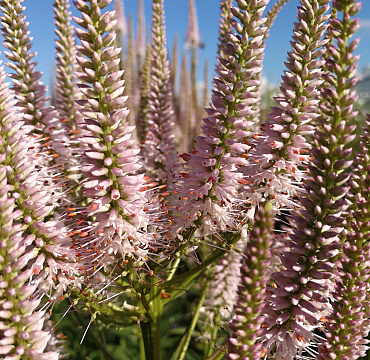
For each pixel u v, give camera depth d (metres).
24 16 0.14
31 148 0.13
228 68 0.12
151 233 0.13
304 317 0.10
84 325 0.17
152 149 0.19
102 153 0.12
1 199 0.08
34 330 0.09
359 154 0.11
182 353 0.19
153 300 0.15
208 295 0.23
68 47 0.17
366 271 0.10
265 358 0.10
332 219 0.09
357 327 0.10
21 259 0.09
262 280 0.08
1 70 0.11
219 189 0.13
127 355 0.29
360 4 0.09
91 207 0.12
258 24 0.12
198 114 0.33
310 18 0.11
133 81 0.31
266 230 0.08
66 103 0.17
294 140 0.13
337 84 0.09
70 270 0.12
